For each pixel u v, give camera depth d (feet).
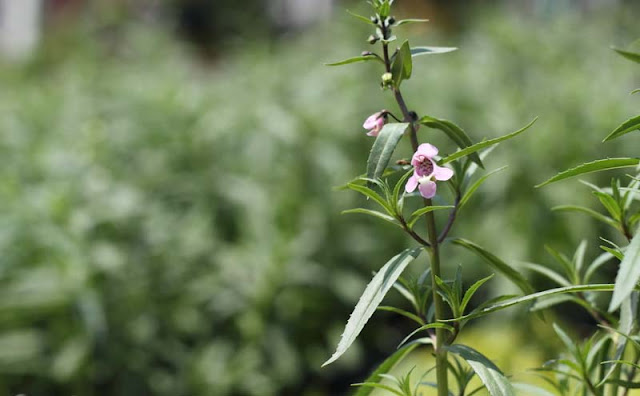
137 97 23.50
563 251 18.43
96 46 34.94
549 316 17.56
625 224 7.29
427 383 7.55
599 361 7.76
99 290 17.40
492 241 19.07
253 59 27.84
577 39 28.12
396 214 6.62
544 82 23.35
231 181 20.72
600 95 21.93
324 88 23.11
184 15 58.39
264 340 18.53
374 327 21.06
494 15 30.22
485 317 18.54
